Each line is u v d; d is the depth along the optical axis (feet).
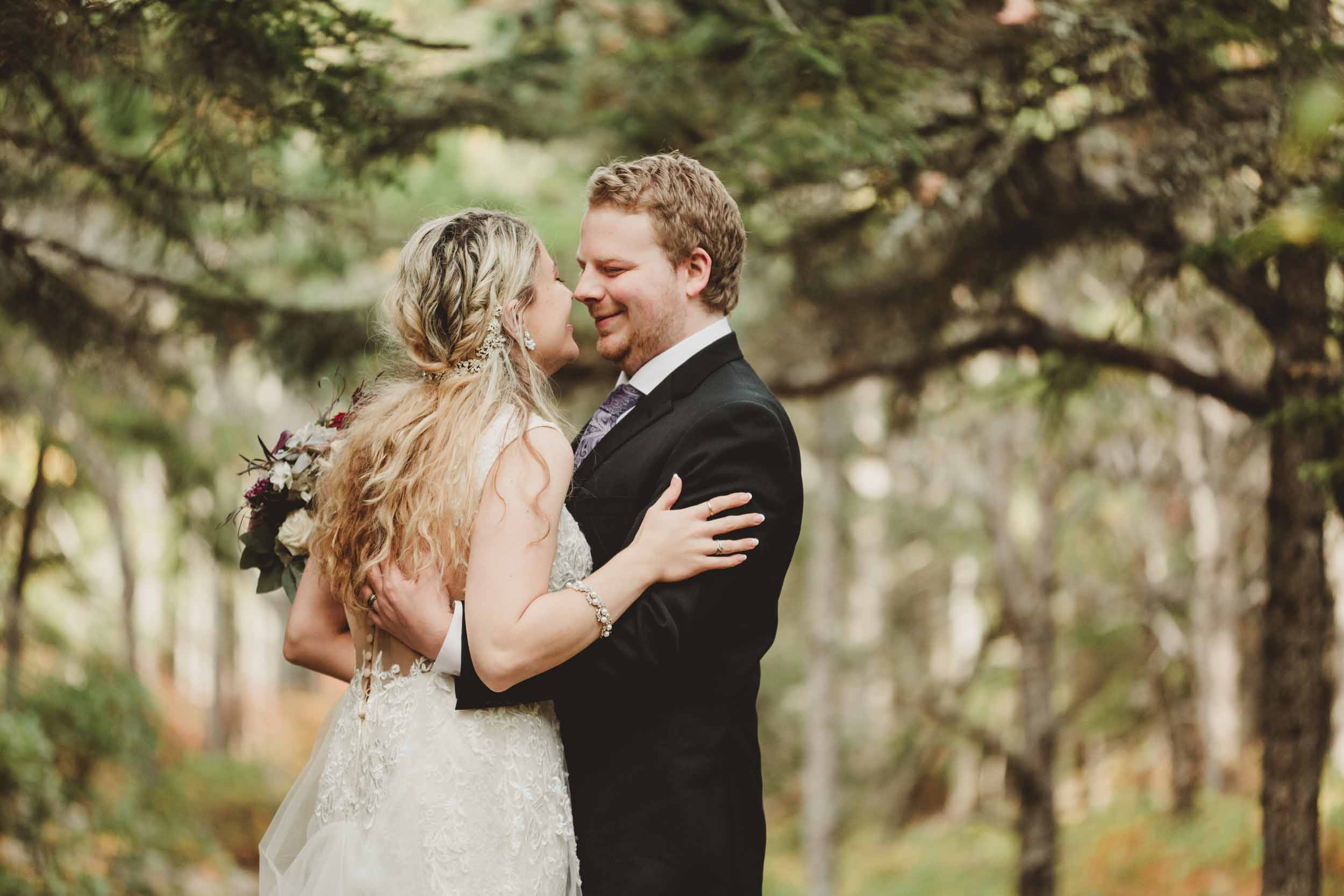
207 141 11.68
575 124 16.01
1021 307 18.39
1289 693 15.46
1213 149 13.26
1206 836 39.37
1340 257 13.66
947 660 63.57
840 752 57.82
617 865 8.01
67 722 30.22
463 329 7.97
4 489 28.99
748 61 13.66
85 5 10.09
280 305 17.30
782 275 20.03
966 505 49.85
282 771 54.80
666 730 8.14
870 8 13.08
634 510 8.21
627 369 8.75
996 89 13.30
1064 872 41.57
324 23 11.43
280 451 8.82
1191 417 39.93
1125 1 11.77
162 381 19.27
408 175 20.01
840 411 41.91
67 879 25.40
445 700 7.83
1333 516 18.40
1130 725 51.80
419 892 7.48
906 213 13.97
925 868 50.62
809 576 54.19
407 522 7.67
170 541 42.09
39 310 15.35
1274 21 11.26
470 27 16.92
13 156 13.01
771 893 46.93
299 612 8.85
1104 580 49.75
